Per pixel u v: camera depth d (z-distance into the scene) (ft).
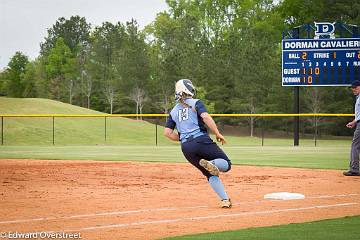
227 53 379.35
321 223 40.24
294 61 191.83
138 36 438.81
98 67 458.50
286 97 343.67
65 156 135.23
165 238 35.09
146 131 266.16
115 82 414.21
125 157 130.52
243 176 78.79
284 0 363.76
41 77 495.82
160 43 480.64
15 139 227.81
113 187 64.90
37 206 48.91
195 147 46.85
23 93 516.32
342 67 187.73
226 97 371.35
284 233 36.58
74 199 53.67
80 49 542.98
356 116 77.05
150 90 412.77
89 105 459.32
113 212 45.47
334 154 142.31
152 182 70.85
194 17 451.53
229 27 475.31
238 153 148.56
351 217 42.78
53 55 487.20
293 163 107.96
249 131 375.86
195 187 64.69
